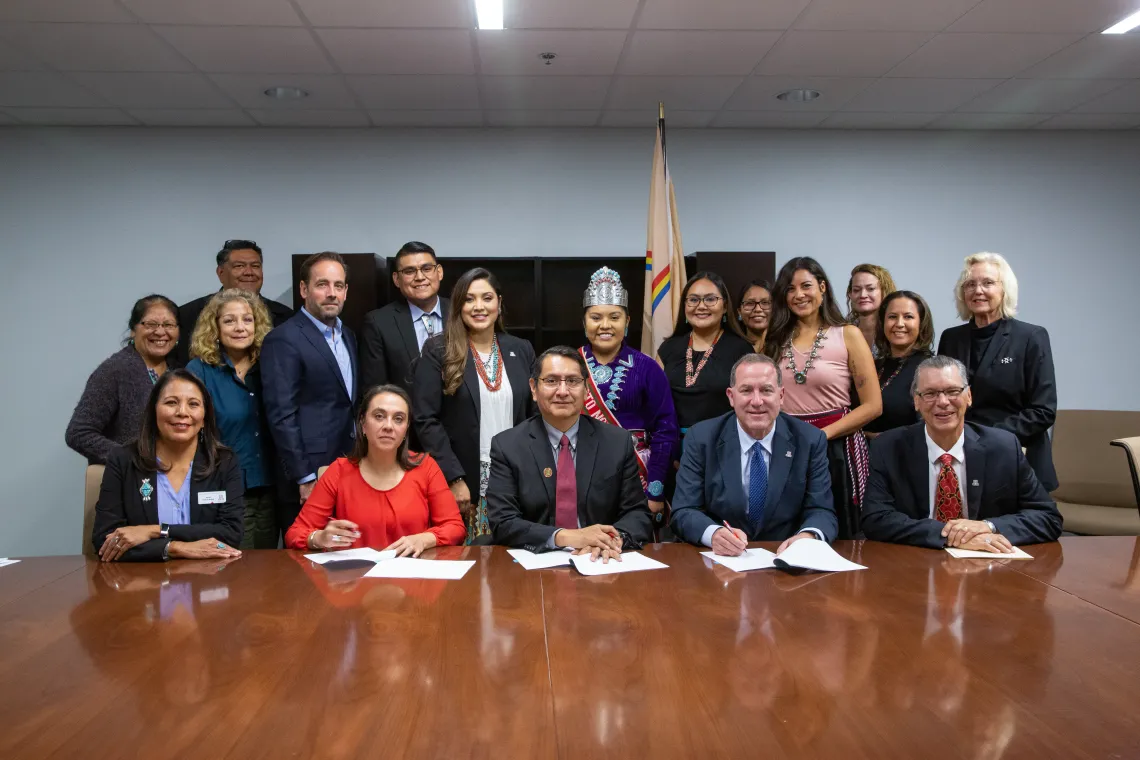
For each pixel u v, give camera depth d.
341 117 4.92
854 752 1.08
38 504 5.05
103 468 2.65
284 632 1.59
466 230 5.21
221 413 3.16
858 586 1.88
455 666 1.39
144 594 1.88
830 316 3.24
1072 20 3.60
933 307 5.42
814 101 4.72
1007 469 2.39
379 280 4.85
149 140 5.05
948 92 4.57
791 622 1.62
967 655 1.44
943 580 1.93
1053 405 3.15
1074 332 5.48
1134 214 5.48
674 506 2.50
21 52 3.82
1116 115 5.04
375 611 1.72
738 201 5.32
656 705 1.23
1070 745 1.10
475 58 3.98
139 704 1.26
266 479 3.26
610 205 5.27
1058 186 5.44
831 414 3.15
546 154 5.23
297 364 3.19
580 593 1.84
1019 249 5.45
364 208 5.16
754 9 3.46
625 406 3.12
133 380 3.19
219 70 4.09
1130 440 3.16
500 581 1.95
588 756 1.07
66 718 1.21
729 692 1.28
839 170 5.35
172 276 5.08
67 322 5.05
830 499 2.47
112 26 3.54
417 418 2.98
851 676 1.34
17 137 5.00
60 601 1.83
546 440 2.48
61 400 5.05
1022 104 4.80
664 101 4.69
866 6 3.44
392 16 3.49
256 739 1.13
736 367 2.45
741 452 2.50
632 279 5.23
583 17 3.53
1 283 5.02
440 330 3.63
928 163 5.38
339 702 1.25
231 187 5.10
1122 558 2.14
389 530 2.44
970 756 1.07
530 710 1.22
